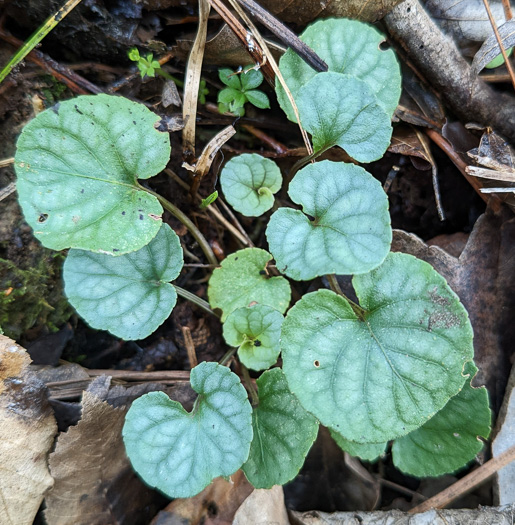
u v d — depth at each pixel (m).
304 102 0.11
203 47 0.11
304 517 0.12
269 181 0.12
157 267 0.11
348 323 0.10
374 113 0.11
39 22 0.11
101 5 0.11
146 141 0.11
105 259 0.11
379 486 0.13
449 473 0.12
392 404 0.10
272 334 0.11
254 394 0.12
